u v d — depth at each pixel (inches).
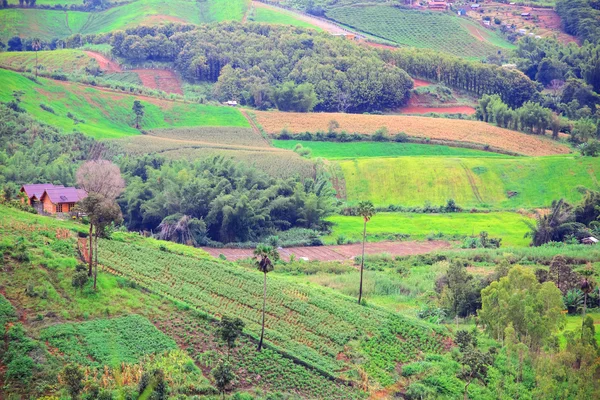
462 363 3698.3
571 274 5113.2
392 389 3548.2
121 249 4446.4
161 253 4569.4
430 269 5595.5
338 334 3954.2
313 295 4397.1
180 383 3174.2
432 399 3464.6
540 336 4018.2
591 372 3666.3
